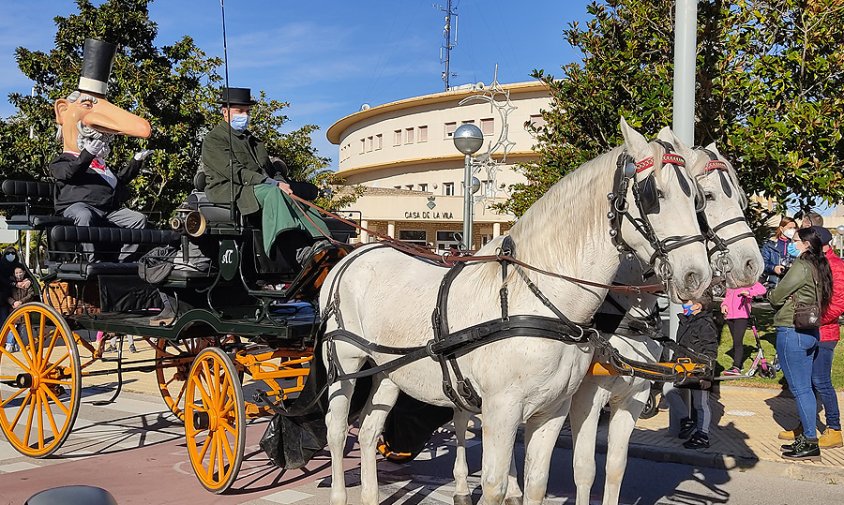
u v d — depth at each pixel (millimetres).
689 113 7551
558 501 5906
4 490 5961
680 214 3654
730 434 7887
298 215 6148
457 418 5691
